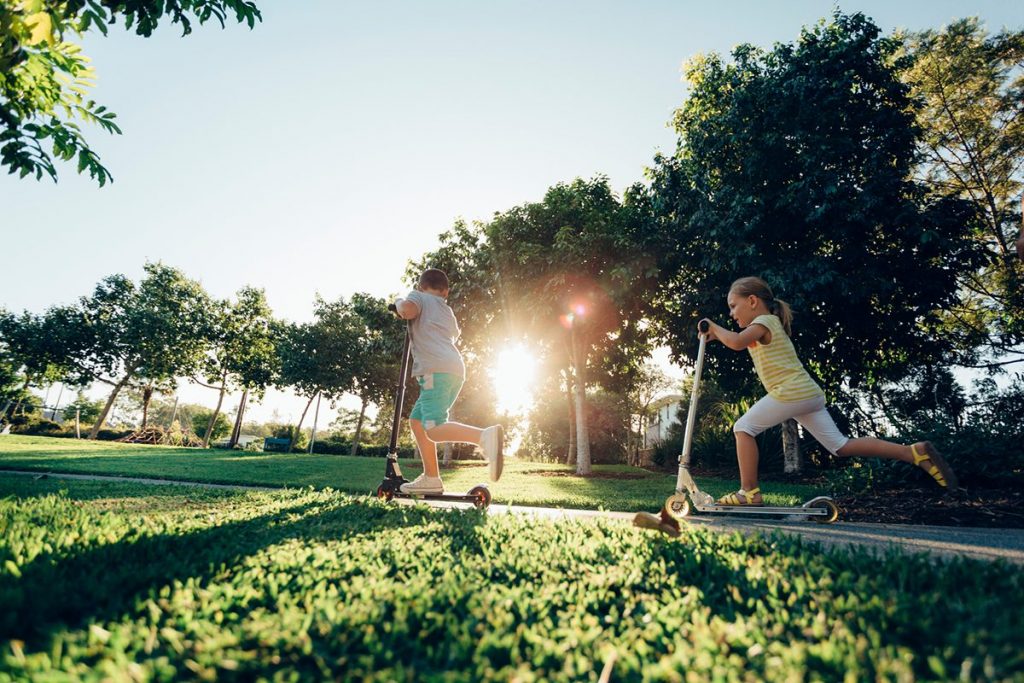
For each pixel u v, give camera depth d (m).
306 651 1.22
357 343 29.33
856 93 11.54
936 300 11.10
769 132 11.52
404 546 2.47
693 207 12.54
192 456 13.60
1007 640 1.20
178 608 1.46
